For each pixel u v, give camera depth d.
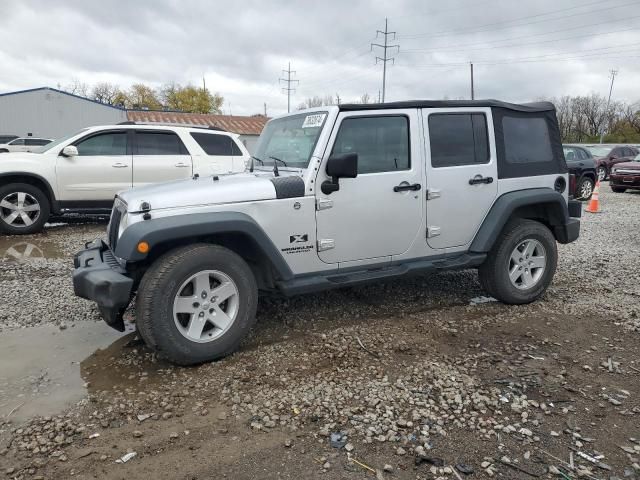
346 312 4.77
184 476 2.45
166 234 3.40
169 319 3.45
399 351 3.89
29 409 3.05
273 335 4.22
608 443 2.73
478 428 2.86
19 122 36.22
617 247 7.83
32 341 4.09
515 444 2.72
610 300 5.13
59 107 36.75
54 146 8.60
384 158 4.24
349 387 3.31
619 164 17.80
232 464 2.54
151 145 8.96
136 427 2.87
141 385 3.36
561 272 6.24
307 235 3.96
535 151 5.04
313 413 3.00
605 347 3.97
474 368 3.59
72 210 8.59
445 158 4.52
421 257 4.54
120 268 3.69
